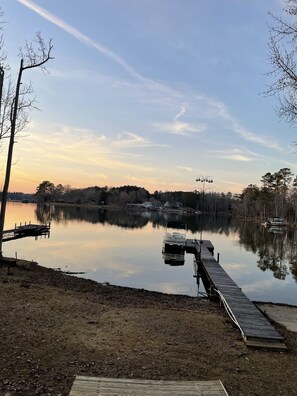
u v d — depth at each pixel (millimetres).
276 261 25500
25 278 11688
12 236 32531
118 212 113375
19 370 5125
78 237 34719
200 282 16969
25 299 8812
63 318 7793
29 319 7410
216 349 6797
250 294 15195
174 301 11938
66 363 5512
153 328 7828
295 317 10977
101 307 9203
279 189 85438
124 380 4750
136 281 16594
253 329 7816
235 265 23000
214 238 42969
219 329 8203
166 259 23656
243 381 5352
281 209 82688
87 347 6262
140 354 6148
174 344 6871
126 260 22453
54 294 9789
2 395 4410
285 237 47469
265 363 6254
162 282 16672
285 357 6711
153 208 149125
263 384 5305
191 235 46062
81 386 4535
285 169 85500
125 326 7770
